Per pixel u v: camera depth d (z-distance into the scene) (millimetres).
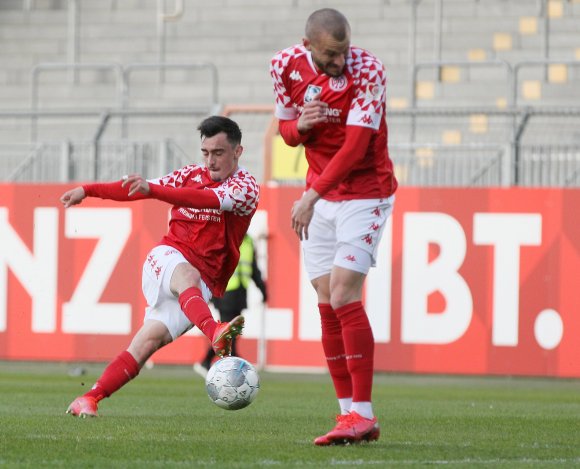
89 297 46938
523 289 43312
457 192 43938
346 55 18688
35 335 47312
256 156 55062
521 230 43344
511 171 47250
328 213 19297
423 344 44188
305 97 19109
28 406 27641
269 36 66875
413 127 50594
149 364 46906
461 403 32000
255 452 17359
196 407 28250
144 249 46469
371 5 65750
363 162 19016
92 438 19219
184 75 66312
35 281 47344
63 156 51625
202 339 46125
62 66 59094
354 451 17719
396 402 32094
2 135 63062
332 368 19969
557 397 36094
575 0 64125
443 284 44000
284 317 45469
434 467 15828
